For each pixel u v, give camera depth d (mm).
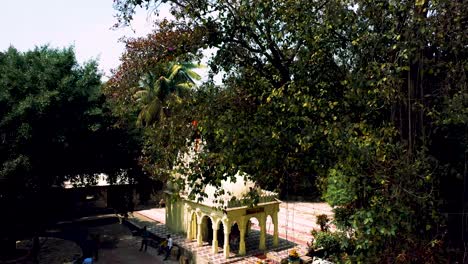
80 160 19375
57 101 17000
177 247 19812
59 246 21188
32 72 17469
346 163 6484
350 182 6824
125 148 20828
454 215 7016
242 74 10398
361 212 6348
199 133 9484
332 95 7938
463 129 6898
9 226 19062
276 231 20125
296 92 7895
